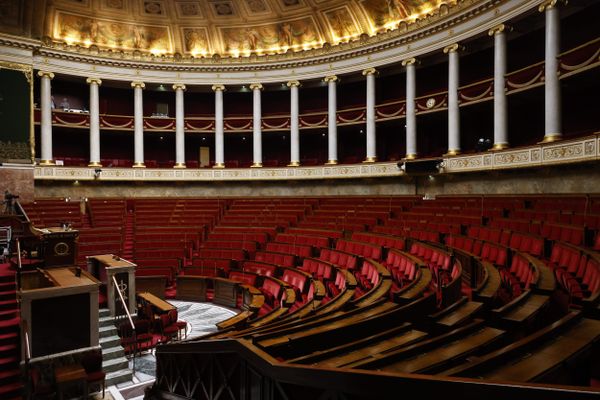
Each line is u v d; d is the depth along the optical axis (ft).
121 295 35.65
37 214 66.03
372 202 70.44
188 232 66.95
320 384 8.00
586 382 10.13
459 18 62.80
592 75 49.60
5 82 70.08
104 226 68.95
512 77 56.34
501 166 54.95
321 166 82.17
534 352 9.73
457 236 41.29
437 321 15.33
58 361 29.09
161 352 19.56
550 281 18.12
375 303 20.31
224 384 13.32
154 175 86.74
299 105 96.58
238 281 51.21
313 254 52.95
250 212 75.10
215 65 88.74
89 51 82.84
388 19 76.95
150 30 89.25
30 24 71.97
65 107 89.92
